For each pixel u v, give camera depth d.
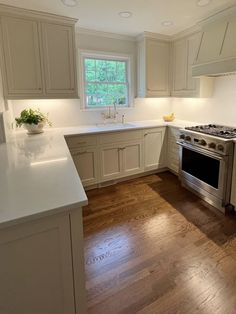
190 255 1.86
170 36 3.54
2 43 2.46
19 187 1.11
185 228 2.24
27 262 0.91
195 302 1.43
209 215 2.47
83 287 1.05
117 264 1.78
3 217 0.82
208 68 2.72
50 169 1.39
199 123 3.58
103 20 2.88
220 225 2.27
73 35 2.79
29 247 0.90
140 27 3.17
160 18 2.82
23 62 2.59
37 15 2.54
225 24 2.54
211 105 3.36
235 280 1.59
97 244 2.03
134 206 2.71
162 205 2.72
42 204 0.92
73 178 1.22
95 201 2.87
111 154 3.24
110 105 3.74
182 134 3.05
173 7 2.49
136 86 3.86
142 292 1.52
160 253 1.89
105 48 3.46
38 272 0.94
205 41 2.81
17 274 0.90
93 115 3.61
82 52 3.30
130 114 3.92
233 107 3.02
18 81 2.61
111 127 3.37
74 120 3.47
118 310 1.40
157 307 1.41
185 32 3.28
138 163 3.52
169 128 3.60
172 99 4.18
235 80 2.93
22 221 0.83
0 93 2.26
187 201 2.80
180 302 1.44
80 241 1.00
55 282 0.99
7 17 2.43
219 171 2.46
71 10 2.53
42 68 2.70
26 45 2.57
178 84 3.61
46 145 2.12
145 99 4.00
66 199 0.97
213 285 1.56
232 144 2.35
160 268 1.73
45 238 0.93
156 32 3.39
